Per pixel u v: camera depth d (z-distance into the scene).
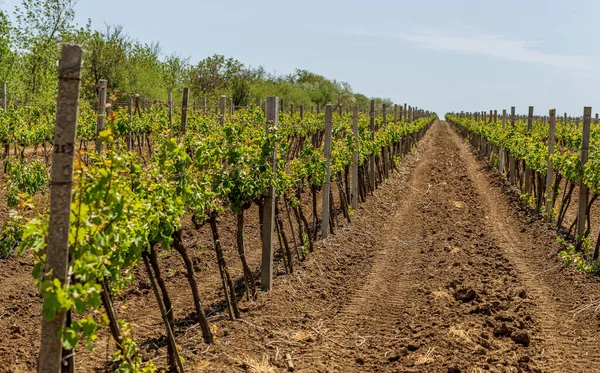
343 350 7.04
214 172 7.77
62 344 3.80
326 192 12.34
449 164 27.30
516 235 13.47
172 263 10.57
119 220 4.68
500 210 16.56
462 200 18.03
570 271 10.09
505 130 22.22
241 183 7.97
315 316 8.16
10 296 8.48
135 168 5.22
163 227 5.80
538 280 9.89
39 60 29.42
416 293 9.27
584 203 11.45
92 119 17.61
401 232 14.06
